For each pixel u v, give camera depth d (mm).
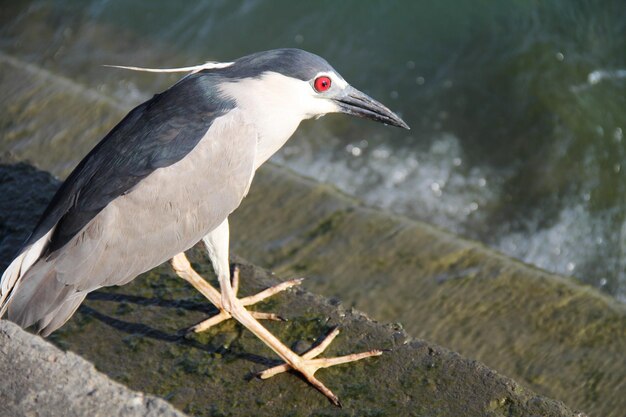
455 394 7676
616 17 16875
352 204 12289
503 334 10406
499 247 13672
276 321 8492
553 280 11203
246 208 12188
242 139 8148
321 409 7598
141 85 16000
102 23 17406
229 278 8469
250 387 7812
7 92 14031
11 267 7555
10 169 10430
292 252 11477
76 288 7633
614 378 9859
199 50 16875
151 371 7980
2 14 17609
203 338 8305
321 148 15039
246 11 17516
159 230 7941
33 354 6977
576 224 13914
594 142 14938
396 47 16812
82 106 13695
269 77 8500
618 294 13094
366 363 7996
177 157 7875
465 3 17344
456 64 16438
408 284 11047
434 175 14734
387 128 15422
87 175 7934
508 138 15180
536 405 7562
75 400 6613
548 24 16891
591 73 15977
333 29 17156
